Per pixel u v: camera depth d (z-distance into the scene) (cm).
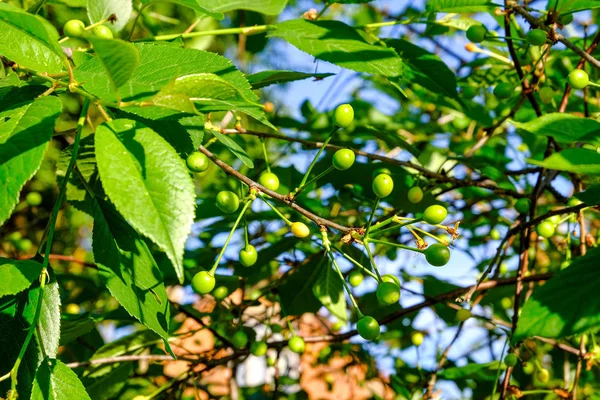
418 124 112
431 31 83
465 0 76
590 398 96
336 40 70
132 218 53
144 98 59
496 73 90
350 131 99
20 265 56
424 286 101
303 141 76
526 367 86
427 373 100
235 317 88
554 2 73
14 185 53
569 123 62
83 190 71
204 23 118
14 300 59
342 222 92
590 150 57
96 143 54
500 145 109
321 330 112
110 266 60
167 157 54
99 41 52
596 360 83
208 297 96
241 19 114
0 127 54
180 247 53
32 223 128
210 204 88
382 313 100
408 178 88
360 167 88
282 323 109
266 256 88
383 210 92
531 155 98
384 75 68
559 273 64
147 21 101
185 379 84
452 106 92
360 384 106
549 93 79
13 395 54
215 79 55
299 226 63
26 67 59
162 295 61
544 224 80
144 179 54
